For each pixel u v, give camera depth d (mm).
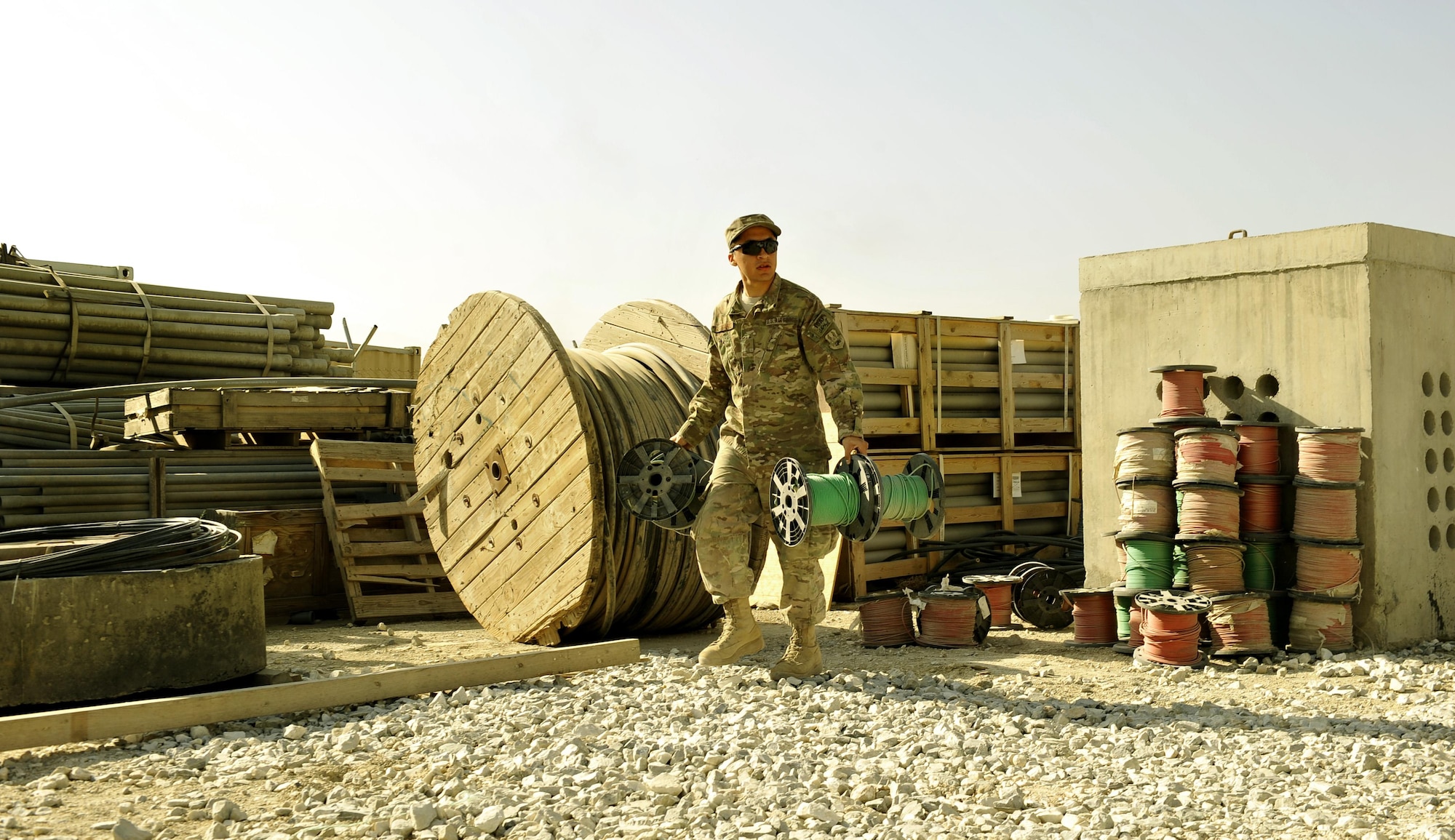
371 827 3600
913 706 5469
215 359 12633
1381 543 7137
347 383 10797
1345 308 7230
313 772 4277
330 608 9352
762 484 5996
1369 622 7125
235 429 9812
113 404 11570
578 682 6027
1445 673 6363
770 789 3979
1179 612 6566
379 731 4910
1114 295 8414
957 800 3945
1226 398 7883
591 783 4086
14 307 11344
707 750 4543
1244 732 4980
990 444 10992
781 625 8445
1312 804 3893
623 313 9695
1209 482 7004
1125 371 8320
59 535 6445
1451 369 7867
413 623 9102
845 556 9547
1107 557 8328
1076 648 7430
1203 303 7910
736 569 6102
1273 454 7320
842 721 5105
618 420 7613
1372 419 7109
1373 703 5660
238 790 4039
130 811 3773
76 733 4609
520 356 7551
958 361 10602
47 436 10539
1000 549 10477
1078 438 11555
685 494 6289
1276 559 7473
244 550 8453
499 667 5949
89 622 5363
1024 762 4457
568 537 7211
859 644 7594
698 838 3516
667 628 8297
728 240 5887
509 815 3701
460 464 8281
